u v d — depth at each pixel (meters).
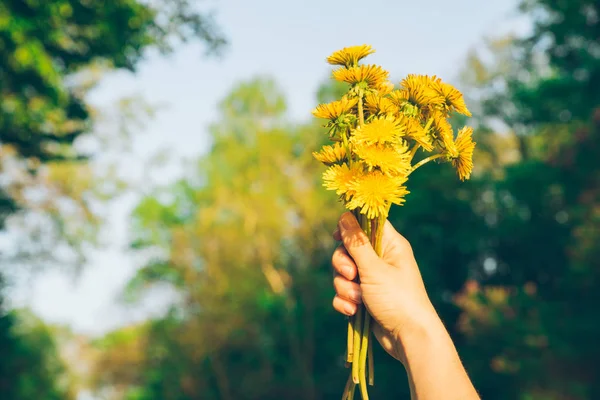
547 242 18.41
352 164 1.68
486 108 21.36
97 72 12.64
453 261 20.84
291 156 28.36
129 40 10.86
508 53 21.02
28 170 14.02
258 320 27.16
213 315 27.41
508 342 13.77
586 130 15.31
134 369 34.31
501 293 14.33
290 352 26.45
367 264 1.62
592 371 12.59
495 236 19.61
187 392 29.39
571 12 16.52
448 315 20.11
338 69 1.77
